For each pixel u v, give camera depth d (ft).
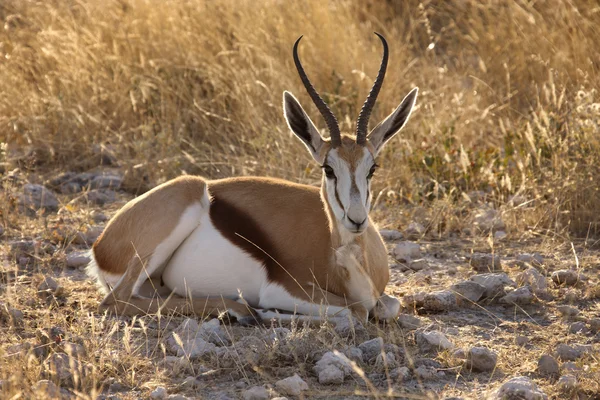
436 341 56.08
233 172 98.53
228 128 111.86
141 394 49.57
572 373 51.31
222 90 112.06
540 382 51.16
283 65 119.24
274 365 53.57
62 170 106.22
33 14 136.67
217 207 65.82
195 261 65.31
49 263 75.05
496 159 97.76
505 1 142.20
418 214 89.04
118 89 117.50
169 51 121.39
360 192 58.18
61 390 49.19
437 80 124.88
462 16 144.77
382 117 110.42
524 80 125.39
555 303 66.03
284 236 63.98
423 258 78.69
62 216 87.86
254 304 65.87
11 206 88.79
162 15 127.03
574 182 85.97
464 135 108.78
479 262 74.18
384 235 84.43
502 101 117.08
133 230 64.95
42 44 124.36
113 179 102.12
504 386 47.65
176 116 112.78
